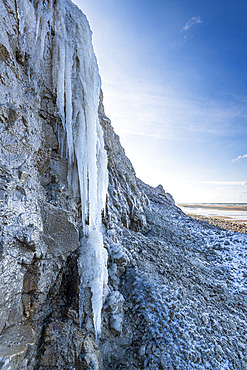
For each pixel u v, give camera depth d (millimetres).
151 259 7891
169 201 25031
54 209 3775
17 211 2834
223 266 11367
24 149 3133
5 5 2938
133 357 4621
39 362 3111
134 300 5781
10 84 2961
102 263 4727
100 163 6355
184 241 13469
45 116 4102
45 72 4078
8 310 2604
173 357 4535
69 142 4582
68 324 3822
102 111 11258
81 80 5121
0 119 2725
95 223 5938
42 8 3971
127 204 10805
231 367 4805
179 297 6176
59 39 4395
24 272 2941
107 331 4707
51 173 4273
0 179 2609
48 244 3586
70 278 4254
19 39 3311
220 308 6887
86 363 3529
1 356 2158
